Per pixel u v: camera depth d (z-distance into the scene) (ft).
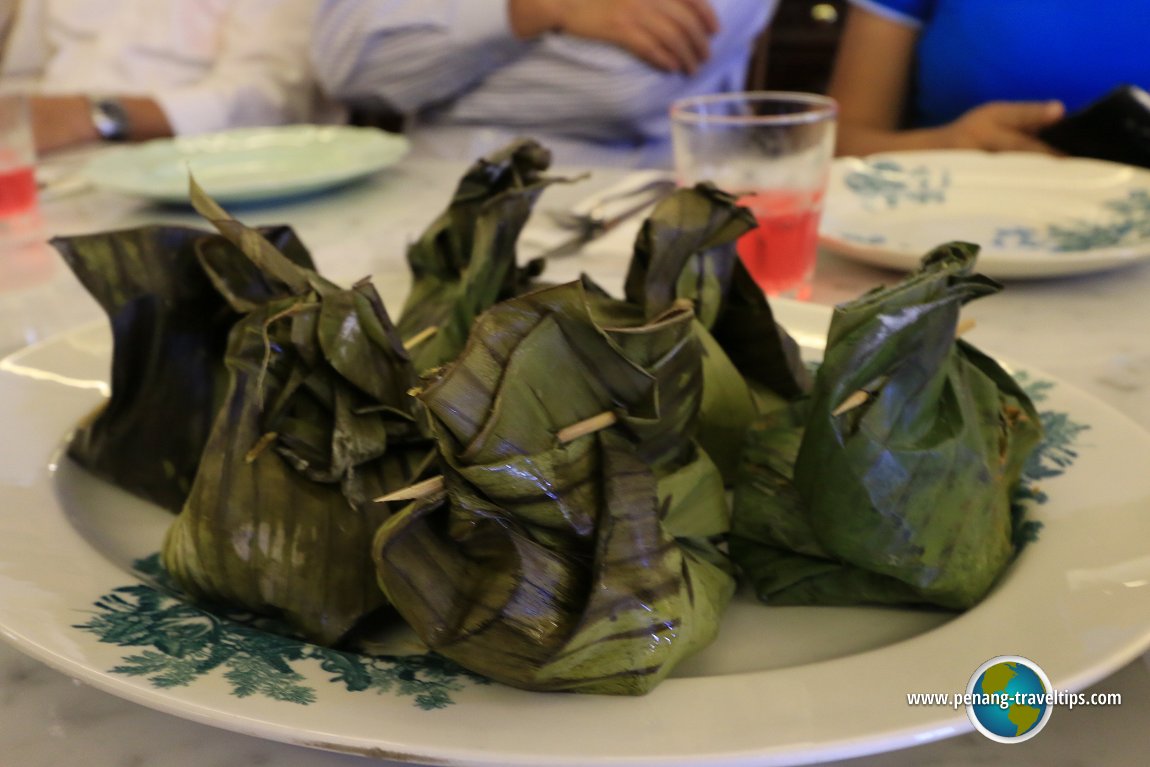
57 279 2.88
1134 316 2.28
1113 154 3.42
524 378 1.15
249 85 5.11
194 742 1.20
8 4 5.93
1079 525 1.37
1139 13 4.04
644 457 1.30
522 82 4.66
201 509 1.39
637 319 1.45
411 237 2.92
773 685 1.10
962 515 1.29
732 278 1.65
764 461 1.43
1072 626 1.16
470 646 1.13
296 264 1.70
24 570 1.35
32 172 3.37
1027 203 2.93
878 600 1.36
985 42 4.35
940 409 1.32
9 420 1.82
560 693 1.12
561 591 1.15
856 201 3.03
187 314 1.74
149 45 5.51
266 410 1.42
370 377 1.45
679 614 1.15
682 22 4.45
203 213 1.48
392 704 1.08
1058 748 1.14
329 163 3.67
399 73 4.81
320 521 1.37
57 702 1.27
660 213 1.47
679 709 1.07
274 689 1.10
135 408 1.74
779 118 2.40
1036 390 1.76
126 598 1.31
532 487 1.14
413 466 1.45
